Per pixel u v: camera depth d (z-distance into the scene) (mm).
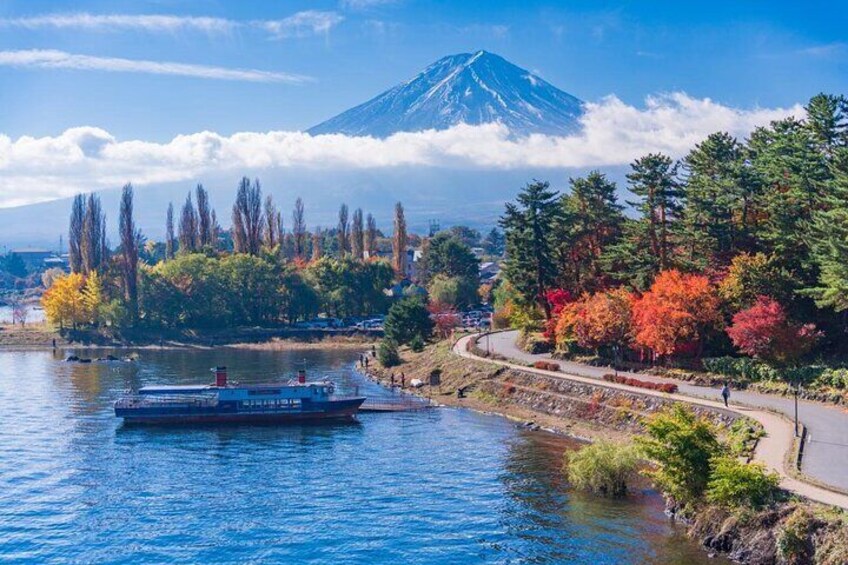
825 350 117312
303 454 107938
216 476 97312
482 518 79750
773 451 81625
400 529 77750
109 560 71688
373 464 101375
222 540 76000
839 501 66312
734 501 69375
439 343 189000
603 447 87938
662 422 77188
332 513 82812
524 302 166250
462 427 121562
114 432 122188
